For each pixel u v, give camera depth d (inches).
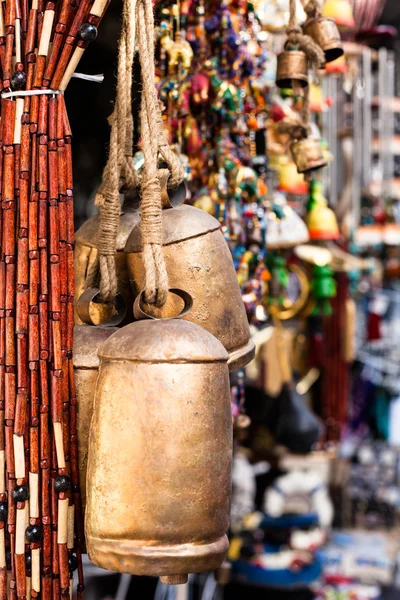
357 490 150.7
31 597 31.6
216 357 29.3
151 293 30.1
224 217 50.6
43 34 32.5
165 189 33.5
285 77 46.2
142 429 28.2
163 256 33.3
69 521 32.2
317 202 87.4
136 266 33.7
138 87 48.1
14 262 32.5
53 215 32.5
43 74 32.7
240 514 107.0
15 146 32.6
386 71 125.4
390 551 130.7
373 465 155.4
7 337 32.2
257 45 52.9
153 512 28.0
